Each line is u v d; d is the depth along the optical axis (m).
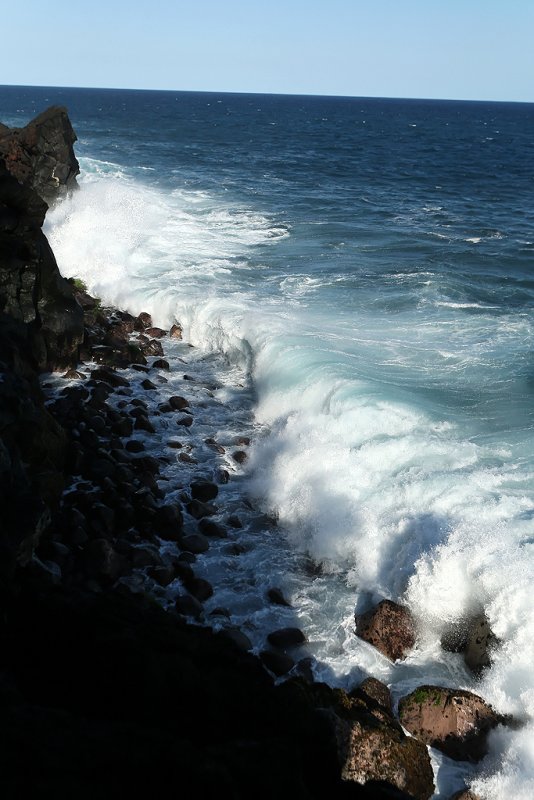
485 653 9.41
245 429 15.04
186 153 62.91
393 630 9.83
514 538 10.29
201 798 5.08
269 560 11.45
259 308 19.64
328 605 10.62
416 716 8.67
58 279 16.58
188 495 12.85
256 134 100.00
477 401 14.51
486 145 99.31
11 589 7.90
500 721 8.61
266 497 12.83
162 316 20.77
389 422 13.29
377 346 17.27
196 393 16.53
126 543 11.18
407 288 22.16
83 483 12.50
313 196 40.53
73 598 8.05
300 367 15.51
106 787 4.98
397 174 55.78
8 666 7.01
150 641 7.55
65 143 29.72
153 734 5.59
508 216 37.34
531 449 12.62
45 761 5.06
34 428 11.72
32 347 15.87
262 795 5.52
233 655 7.82
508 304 21.05
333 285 22.30
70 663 7.02
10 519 8.85
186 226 29.89
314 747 7.20
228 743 5.97
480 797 7.95
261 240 28.31
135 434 14.55
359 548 11.24
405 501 11.58
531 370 16.02
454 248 28.12
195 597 10.50
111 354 17.69
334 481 12.29
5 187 15.09
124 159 54.19
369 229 31.31
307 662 9.51
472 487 11.48
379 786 7.35
